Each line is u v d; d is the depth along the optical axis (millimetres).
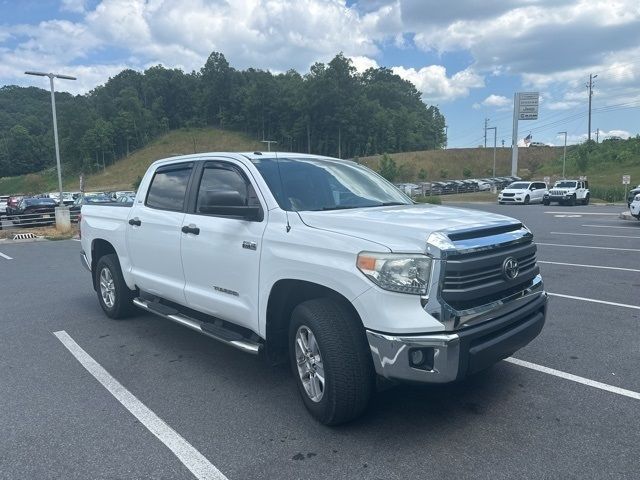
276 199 4227
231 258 4402
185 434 3729
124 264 6223
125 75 188875
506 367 4840
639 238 14711
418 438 3590
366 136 132500
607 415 3865
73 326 6605
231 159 4734
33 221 24719
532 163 114938
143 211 5711
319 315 3633
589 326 6094
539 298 4133
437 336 3258
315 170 4789
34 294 8766
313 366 3826
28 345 5859
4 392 4535
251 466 3299
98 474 3250
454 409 4016
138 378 4805
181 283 5148
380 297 3318
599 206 35938
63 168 144625
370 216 3883
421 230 3428
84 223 7168
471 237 3539
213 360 5258
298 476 3174
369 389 3625
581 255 11672
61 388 4605
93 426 3877
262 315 4160
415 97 182875
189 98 177250
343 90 132000
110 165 146375
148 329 6387
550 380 4523
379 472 3189
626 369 4754
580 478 3076
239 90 171250
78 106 155125
